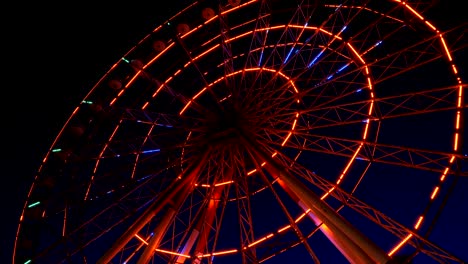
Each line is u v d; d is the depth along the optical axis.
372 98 19.34
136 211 20.48
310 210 17.39
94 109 23.05
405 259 13.96
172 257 20.34
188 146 21.45
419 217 16.89
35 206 21.03
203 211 21.78
